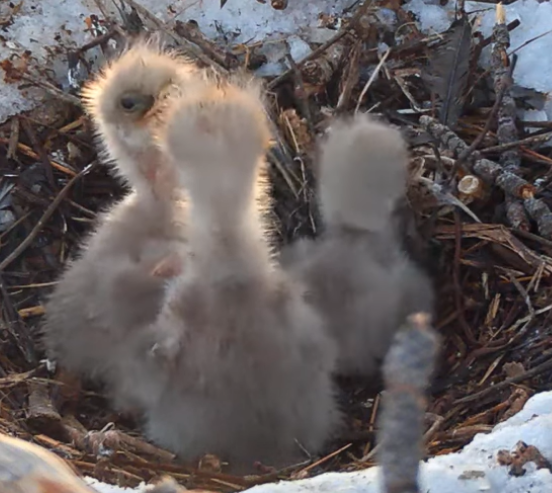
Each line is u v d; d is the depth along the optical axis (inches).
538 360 72.9
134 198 76.8
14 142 80.7
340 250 74.0
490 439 65.8
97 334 74.2
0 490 56.3
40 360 76.2
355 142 73.0
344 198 73.4
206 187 70.2
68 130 81.7
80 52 83.0
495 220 77.7
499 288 76.3
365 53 82.5
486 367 74.3
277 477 69.6
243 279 71.0
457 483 64.4
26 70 82.4
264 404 71.1
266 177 74.9
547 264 75.2
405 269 74.2
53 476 57.8
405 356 41.3
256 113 70.7
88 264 75.3
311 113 80.7
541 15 84.4
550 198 77.8
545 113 81.5
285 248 75.4
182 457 72.1
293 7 85.3
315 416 71.7
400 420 41.5
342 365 74.0
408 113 81.0
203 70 76.0
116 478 68.8
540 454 65.0
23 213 79.7
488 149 78.6
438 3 85.4
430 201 76.5
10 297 77.7
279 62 83.4
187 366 71.1
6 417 72.6
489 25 84.4
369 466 70.1
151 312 73.2
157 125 74.2
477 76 82.0
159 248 74.9
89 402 75.1
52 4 85.7
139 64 76.4
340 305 73.2
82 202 80.2
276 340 70.9
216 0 85.4
